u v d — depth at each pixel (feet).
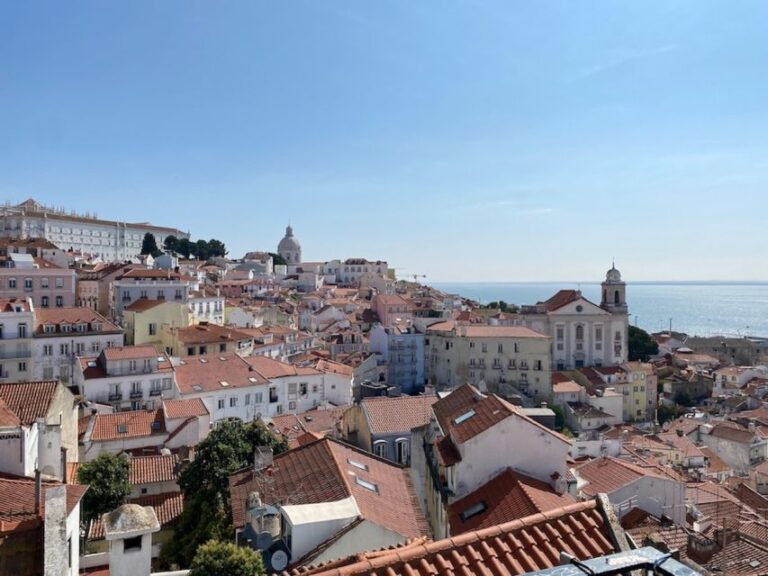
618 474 150.92
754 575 101.19
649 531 124.67
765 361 583.58
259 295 647.56
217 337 319.47
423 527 92.63
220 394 251.39
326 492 91.66
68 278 367.25
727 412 382.01
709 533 123.85
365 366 375.66
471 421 112.98
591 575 29.78
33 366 272.31
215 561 76.18
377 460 115.14
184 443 196.13
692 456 247.09
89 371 242.99
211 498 130.93
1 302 274.98
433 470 116.78
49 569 70.38
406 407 163.32
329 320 558.97
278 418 234.58
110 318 384.27
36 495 82.58
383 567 37.01
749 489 189.88
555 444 105.29
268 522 84.33
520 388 390.42
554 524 42.96
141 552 68.69
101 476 136.05
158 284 389.80
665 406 420.77
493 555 39.09
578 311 462.19
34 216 640.99
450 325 423.23
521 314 469.98
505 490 98.27
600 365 457.68
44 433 122.31
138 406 243.40
